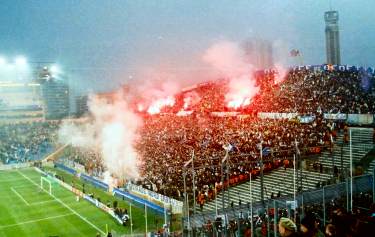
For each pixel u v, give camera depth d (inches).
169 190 1723.7
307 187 1512.1
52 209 1856.5
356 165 1590.8
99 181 2294.5
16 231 1549.0
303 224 269.9
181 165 1991.9
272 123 2362.2
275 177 1701.5
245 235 954.7
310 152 1812.3
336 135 1920.5
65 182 2386.8
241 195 1600.6
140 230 1433.3
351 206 981.2
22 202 2016.5
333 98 2488.9
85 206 1881.2
